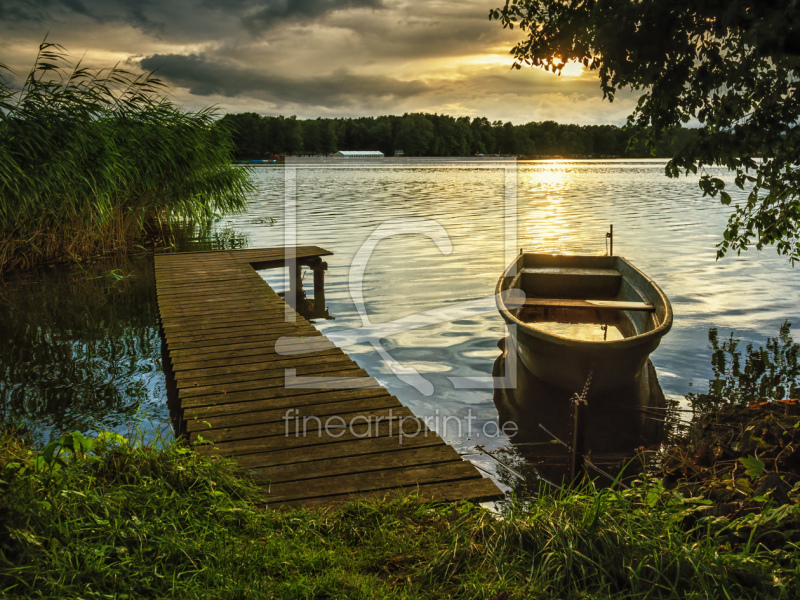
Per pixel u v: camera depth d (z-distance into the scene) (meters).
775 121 3.04
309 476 3.65
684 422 5.25
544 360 5.87
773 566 2.37
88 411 5.47
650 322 6.73
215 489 3.24
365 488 3.51
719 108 3.22
